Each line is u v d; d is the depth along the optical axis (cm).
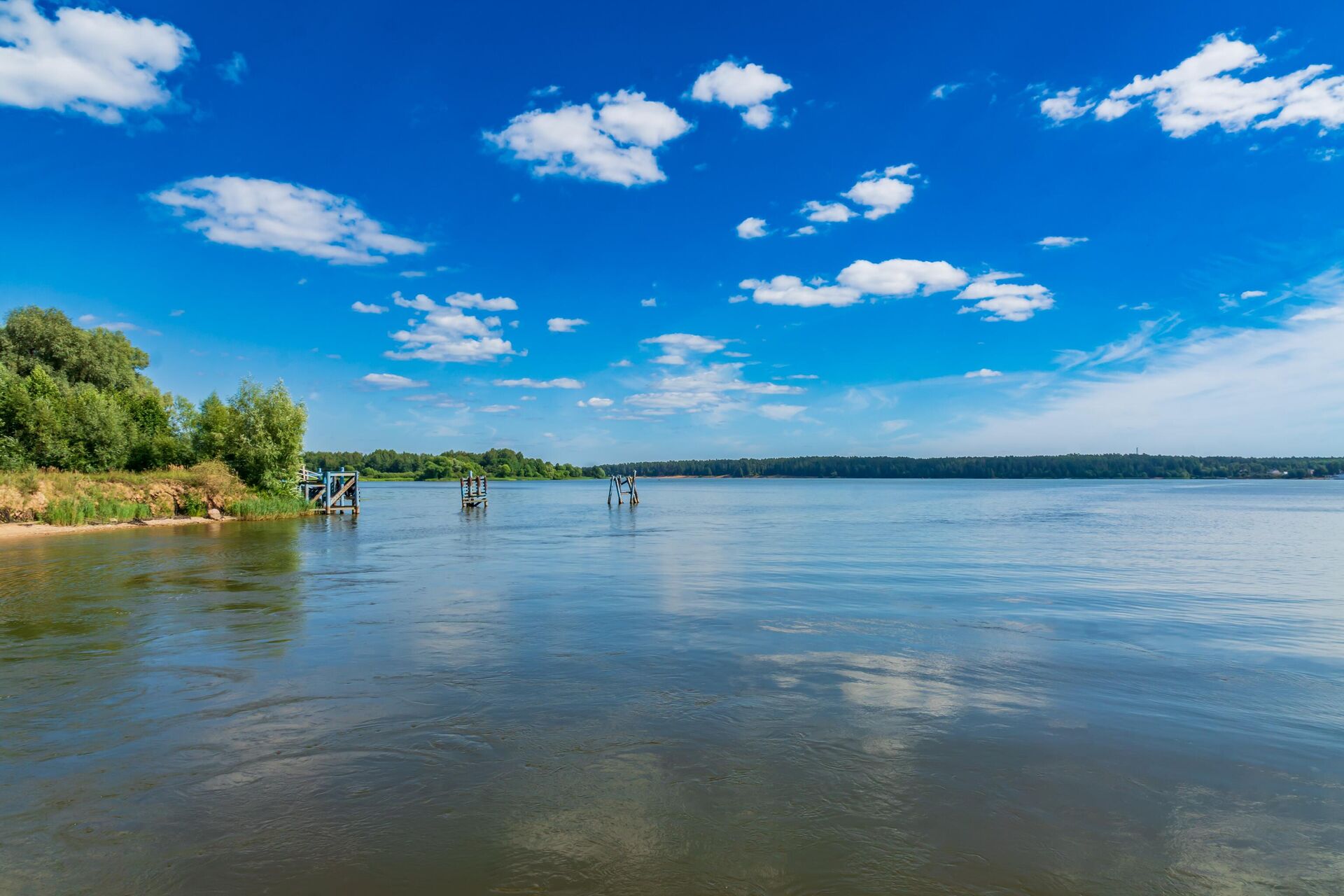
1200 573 2133
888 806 579
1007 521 4878
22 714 811
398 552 2727
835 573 2120
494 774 643
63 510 3731
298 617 1388
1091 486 19350
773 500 9325
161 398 6081
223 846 519
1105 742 723
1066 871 486
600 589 1781
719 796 597
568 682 937
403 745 714
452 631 1259
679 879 473
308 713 812
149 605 1527
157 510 4244
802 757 680
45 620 1363
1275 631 1287
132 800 593
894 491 13825
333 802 588
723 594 1691
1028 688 916
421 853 506
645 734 744
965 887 466
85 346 6178
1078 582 1911
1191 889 465
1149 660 1066
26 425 4344
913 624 1330
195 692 892
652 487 18850
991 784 622
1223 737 742
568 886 465
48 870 488
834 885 467
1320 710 830
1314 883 473
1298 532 3859
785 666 1020
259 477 5097
